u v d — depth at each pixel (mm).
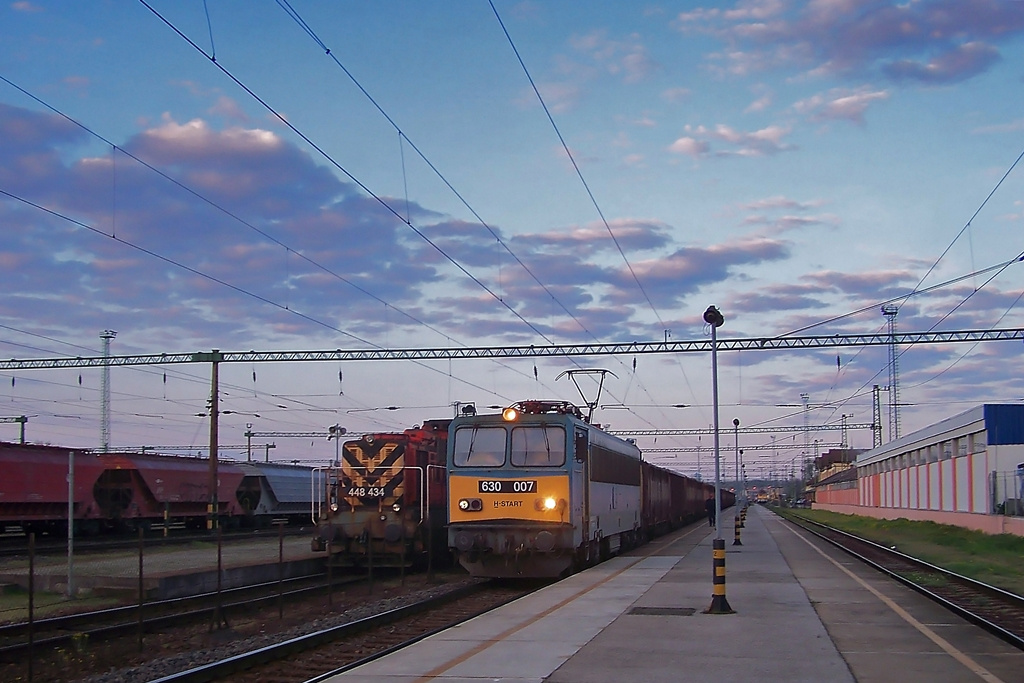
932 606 17203
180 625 17625
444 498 29078
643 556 31016
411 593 22734
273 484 54562
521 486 22828
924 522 57656
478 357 36375
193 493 47219
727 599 18297
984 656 12141
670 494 52188
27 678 12859
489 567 23250
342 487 25984
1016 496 40594
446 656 12328
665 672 11172
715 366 17672
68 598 19672
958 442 51469
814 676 10906
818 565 26953
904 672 11117
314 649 14352
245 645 15352
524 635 13961
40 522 38656
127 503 42156
